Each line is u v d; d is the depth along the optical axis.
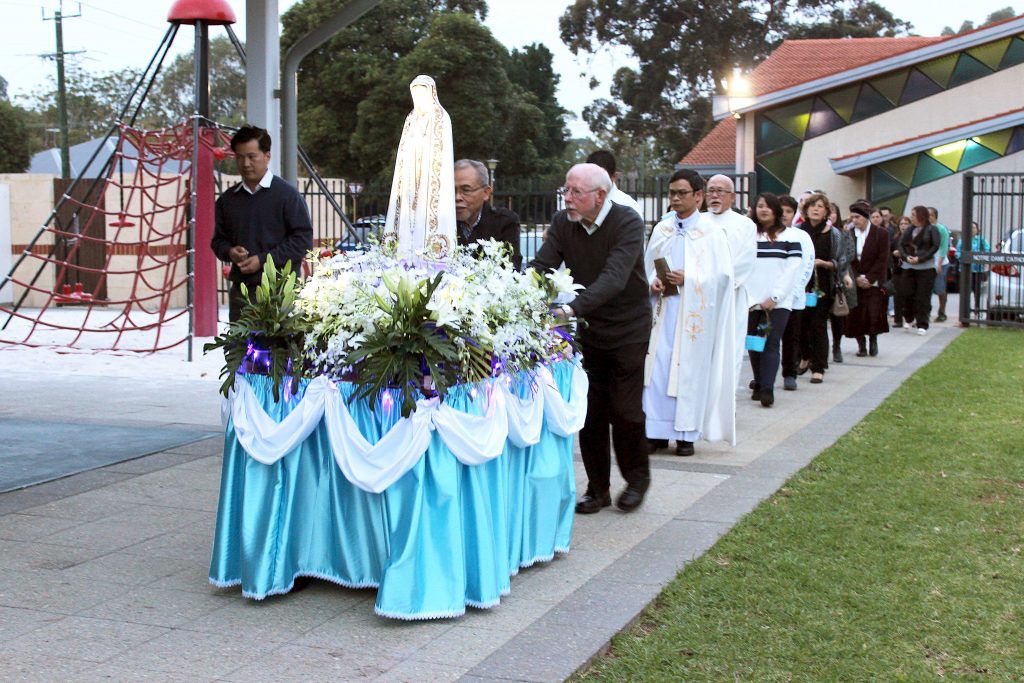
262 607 4.62
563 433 5.24
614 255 5.75
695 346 7.74
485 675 3.89
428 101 5.69
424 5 44.53
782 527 5.82
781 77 36.59
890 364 13.12
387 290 4.55
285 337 4.66
